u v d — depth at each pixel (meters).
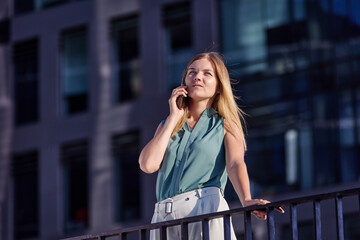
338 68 18.52
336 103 18.42
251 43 19.64
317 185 18.34
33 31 24.09
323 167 18.41
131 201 21.42
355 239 17.47
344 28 18.55
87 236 4.39
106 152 22.03
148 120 21.44
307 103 18.73
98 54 22.59
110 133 22.09
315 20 18.86
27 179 23.47
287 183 18.78
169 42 21.47
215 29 20.44
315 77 18.69
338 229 3.65
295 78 18.92
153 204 20.89
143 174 21.25
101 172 22.05
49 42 23.67
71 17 23.33
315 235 3.68
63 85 23.30
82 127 22.64
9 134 23.95
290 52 19.06
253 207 3.89
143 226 4.16
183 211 4.25
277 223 17.77
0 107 24.20
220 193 4.36
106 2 22.72
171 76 21.36
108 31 22.55
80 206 22.33
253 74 19.50
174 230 4.33
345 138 18.28
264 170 19.12
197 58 4.54
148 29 21.81
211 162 4.33
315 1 18.92
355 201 17.61
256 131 19.33
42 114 23.45
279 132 18.98
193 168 4.31
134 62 22.03
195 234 4.27
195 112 4.49
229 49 20.05
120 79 22.22
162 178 4.38
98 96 22.45
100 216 21.81
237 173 4.23
